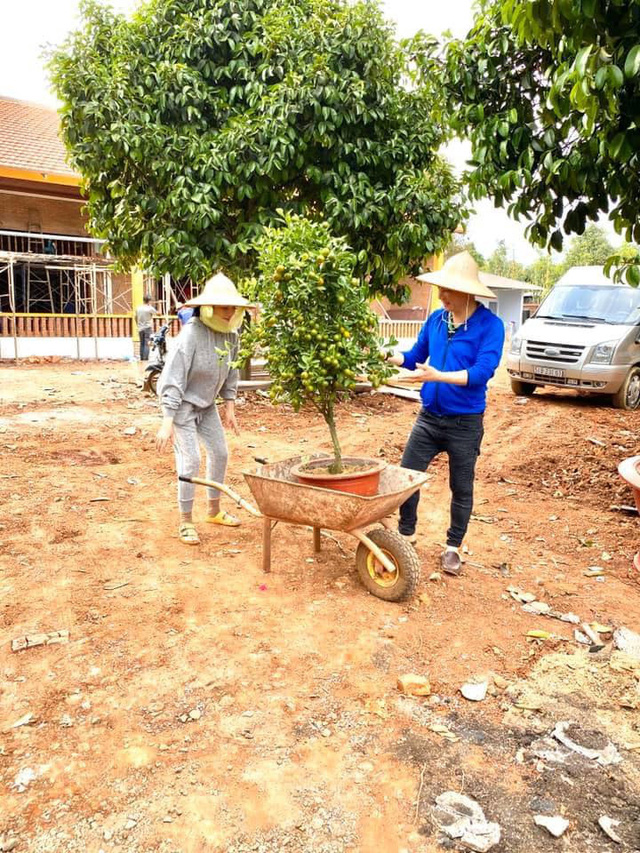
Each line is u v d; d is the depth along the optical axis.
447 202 10.55
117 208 10.23
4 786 2.60
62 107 9.94
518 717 3.18
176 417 4.84
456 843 2.42
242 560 4.71
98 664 3.39
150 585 4.25
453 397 4.33
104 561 4.60
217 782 2.66
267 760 2.80
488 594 4.44
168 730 2.95
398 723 3.07
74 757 2.77
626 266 5.23
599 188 5.71
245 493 6.30
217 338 4.76
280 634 3.74
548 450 8.72
